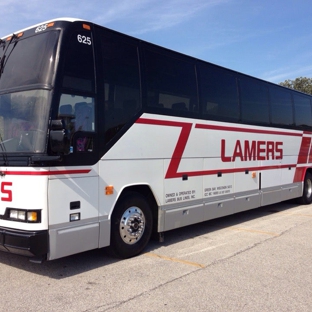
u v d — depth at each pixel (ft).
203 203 25.40
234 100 28.81
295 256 21.03
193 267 18.98
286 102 36.45
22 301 14.64
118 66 19.62
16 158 16.16
